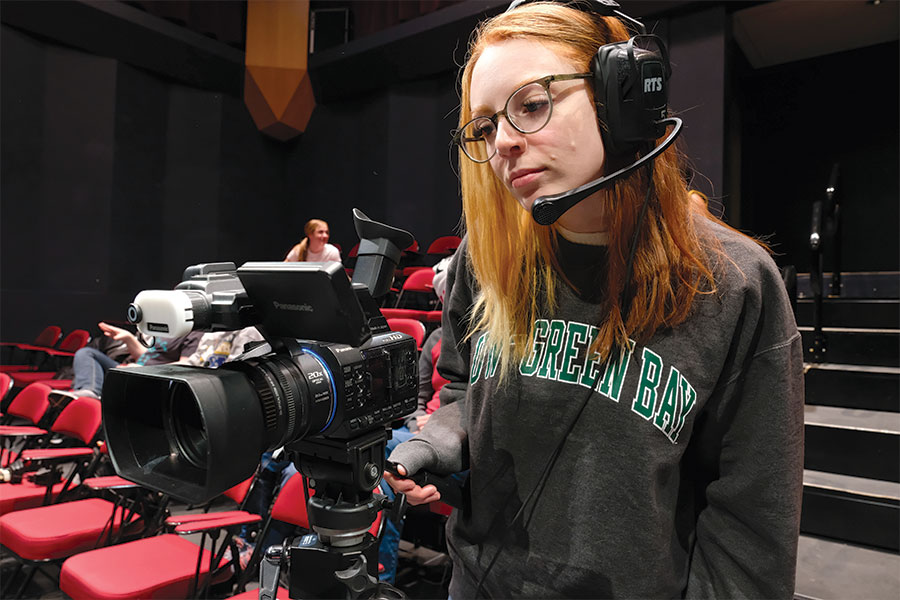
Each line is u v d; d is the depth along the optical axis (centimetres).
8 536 204
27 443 298
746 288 62
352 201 709
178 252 679
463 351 88
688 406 62
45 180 587
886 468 217
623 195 62
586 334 68
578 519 66
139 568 170
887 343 274
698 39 435
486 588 75
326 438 63
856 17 459
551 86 57
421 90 663
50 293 583
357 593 60
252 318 61
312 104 736
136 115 646
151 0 630
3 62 559
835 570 182
